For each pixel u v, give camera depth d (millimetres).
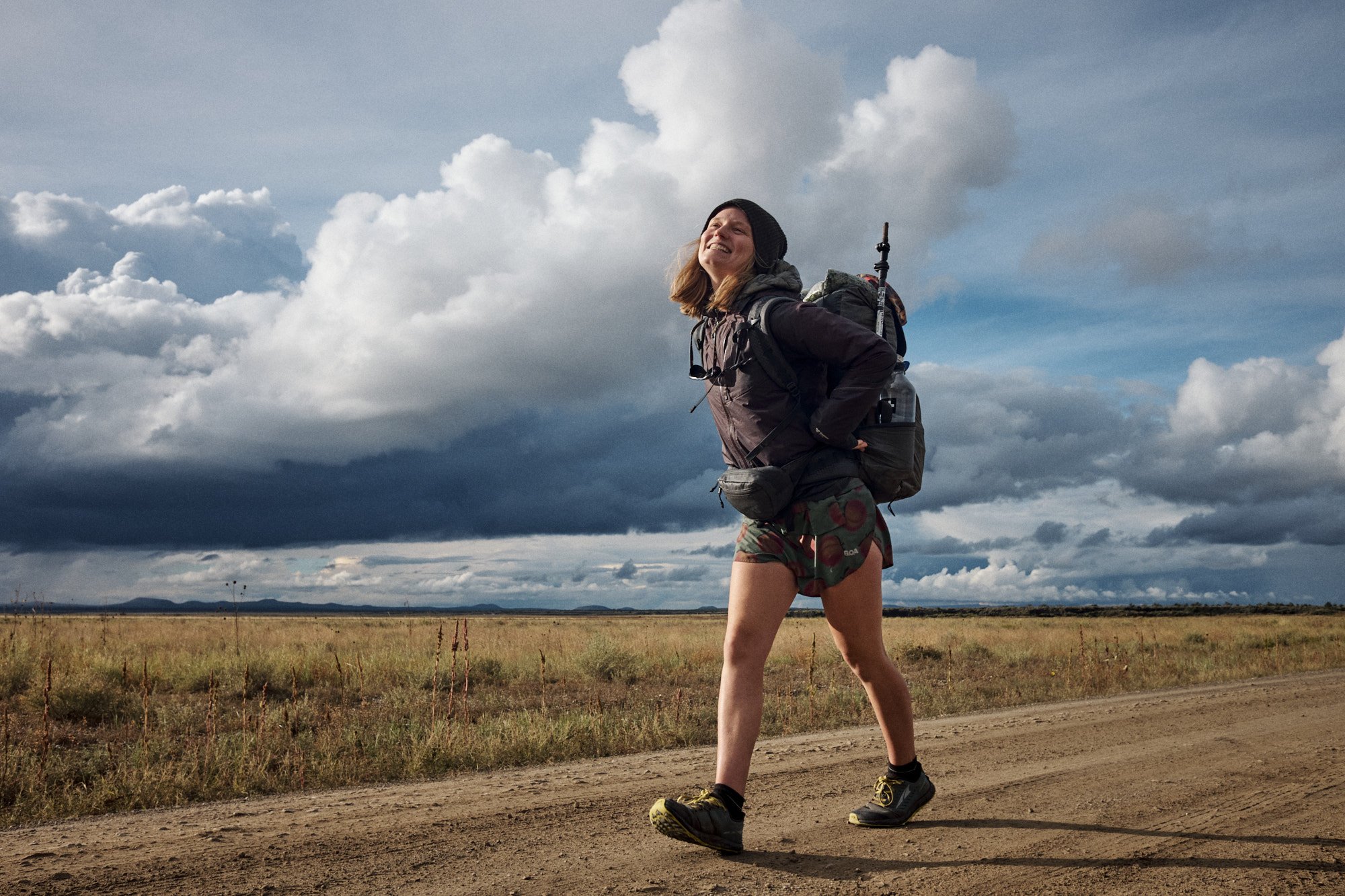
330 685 12742
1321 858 2760
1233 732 6133
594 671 14344
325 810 3842
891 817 3197
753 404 2752
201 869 2752
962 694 11055
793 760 5160
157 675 12359
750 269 2873
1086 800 3732
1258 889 2439
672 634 30453
